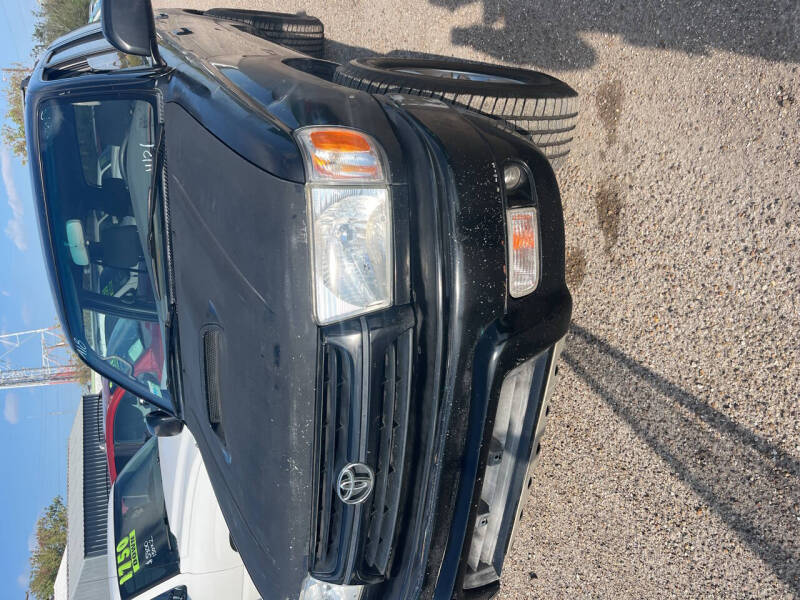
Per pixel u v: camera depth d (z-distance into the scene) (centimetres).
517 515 212
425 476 177
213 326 190
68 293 258
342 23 408
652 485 240
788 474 206
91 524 609
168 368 227
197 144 192
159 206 219
